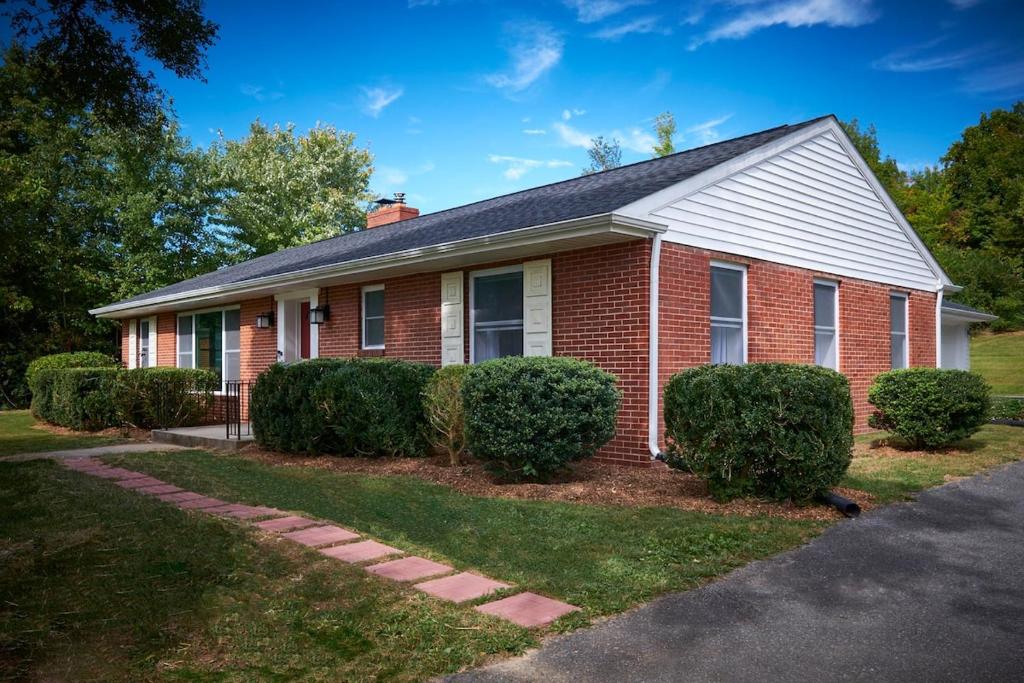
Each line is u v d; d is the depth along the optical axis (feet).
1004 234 116.37
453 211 49.42
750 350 32.22
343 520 19.38
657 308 27.22
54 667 10.46
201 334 55.83
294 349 47.09
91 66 26.94
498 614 12.64
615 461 27.96
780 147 34.47
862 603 13.62
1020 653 11.48
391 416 29.37
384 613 12.64
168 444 37.55
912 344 44.80
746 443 20.06
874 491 22.04
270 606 13.00
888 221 42.75
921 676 10.68
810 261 36.35
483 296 33.94
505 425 23.17
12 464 28.99
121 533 17.25
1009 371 85.15
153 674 10.37
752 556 16.21
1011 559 16.24
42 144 74.43
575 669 10.75
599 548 16.65
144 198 81.51
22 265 74.54
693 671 10.75
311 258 46.73
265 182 102.89
